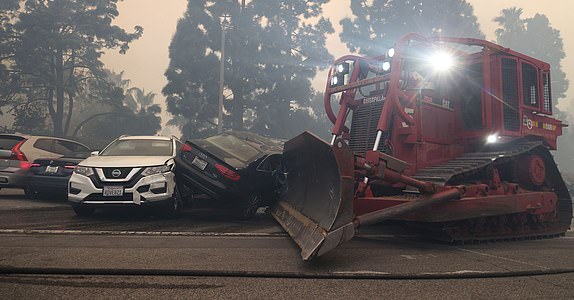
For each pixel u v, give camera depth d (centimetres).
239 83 3988
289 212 646
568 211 790
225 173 775
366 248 565
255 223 771
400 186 641
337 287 374
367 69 746
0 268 397
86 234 602
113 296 335
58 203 976
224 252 506
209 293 349
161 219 788
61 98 5072
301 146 570
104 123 5256
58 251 484
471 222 628
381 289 372
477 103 723
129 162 742
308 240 469
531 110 750
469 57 736
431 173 623
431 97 702
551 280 416
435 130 693
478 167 628
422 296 354
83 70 5825
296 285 378
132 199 720
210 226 722
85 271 399
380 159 534
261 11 4378
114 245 529
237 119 4134
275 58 4272
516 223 690
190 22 4191
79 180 726
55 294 337
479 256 527
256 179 816
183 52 4088
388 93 629
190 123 4159
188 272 404
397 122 664
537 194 715
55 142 1109
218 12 4178
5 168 1002
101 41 5516
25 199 1046
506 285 394
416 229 702
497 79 705
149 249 511
